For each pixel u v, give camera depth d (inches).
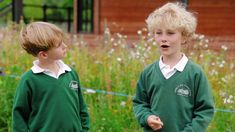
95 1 672.4
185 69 165.3
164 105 165.0
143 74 173.2
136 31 665.0
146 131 170.2
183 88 164.2
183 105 163.8
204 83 165.2
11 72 347.6
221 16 648.4
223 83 323.0
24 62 378.6
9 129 271.4
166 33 163.9
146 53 344.2
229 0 645.3
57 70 172.1
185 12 166.9
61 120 167.8
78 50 394.3
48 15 1387.8
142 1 661.3
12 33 429.7
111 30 671.8
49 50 166.9
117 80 325.4
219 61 388.2
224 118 273.3
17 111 169.3
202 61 347.3
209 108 164.1
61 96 168.7
